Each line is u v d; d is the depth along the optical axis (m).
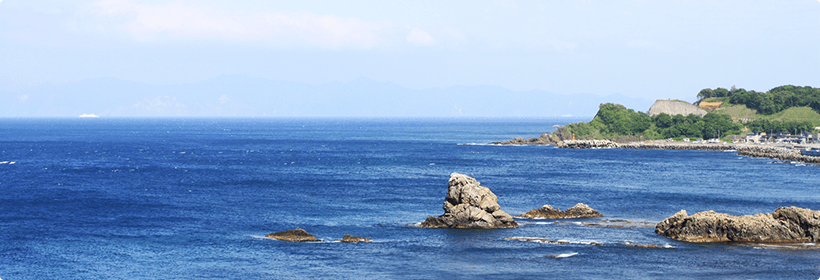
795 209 79.19
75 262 71.88
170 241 80.75
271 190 126.75
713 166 184.88
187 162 196.62
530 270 67.38
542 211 96.50
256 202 110.94
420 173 163.62
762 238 77.38
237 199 114.38
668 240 79.44
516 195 120.25
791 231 77.75
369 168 178.00
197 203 109.62
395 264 69.81
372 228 87.88
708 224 78.88
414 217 96.62
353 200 113.56
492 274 66.19
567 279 64.56
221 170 169.38
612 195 120.06
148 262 71.56
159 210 102.62
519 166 185.25
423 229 86.88
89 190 125.81
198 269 68.81
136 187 131.00
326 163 195.50
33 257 73.88
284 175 156.25
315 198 115.81
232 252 75.31
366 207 105.88
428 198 116.38
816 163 193.12
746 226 77.81
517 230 85.75
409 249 75.94
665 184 138.50
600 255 72.69
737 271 66.44
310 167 180.75
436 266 68.94
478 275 65.88
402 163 196.00
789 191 126.31
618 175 158.38
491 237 81.62
